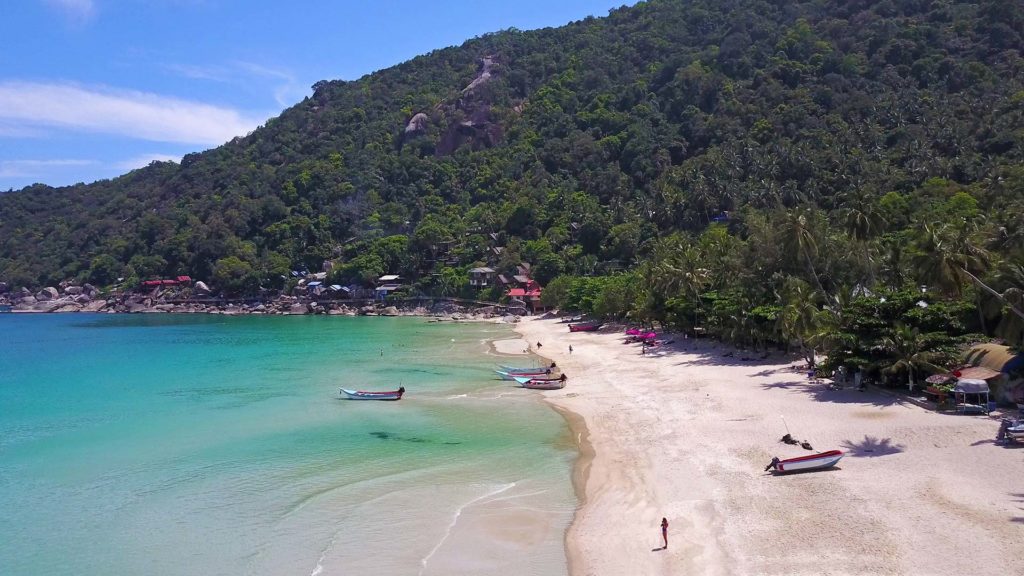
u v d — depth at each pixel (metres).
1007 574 23.30
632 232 162.88
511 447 45.91
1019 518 27.33
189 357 98.06
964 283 56.69
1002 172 112.81
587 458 42.28
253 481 39.75
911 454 36.38
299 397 65.69
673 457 40.03
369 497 36.53
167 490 38.47
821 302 73.19
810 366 62.03
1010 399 44.44
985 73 160.88
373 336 127.00
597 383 68.62
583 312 145.12
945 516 28.03
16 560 29.81
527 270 177.12
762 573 24.83
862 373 52.94
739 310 75.88
